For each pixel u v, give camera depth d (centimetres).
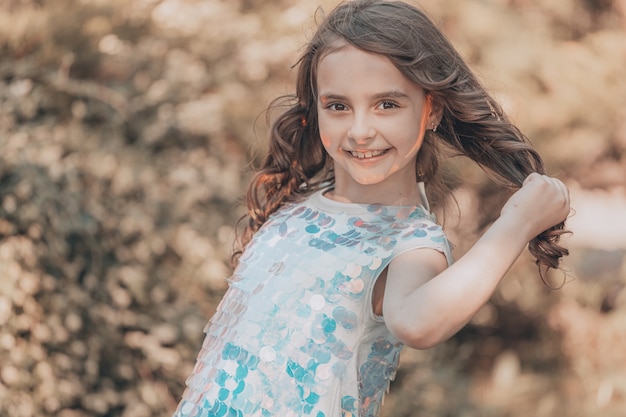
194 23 432
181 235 382
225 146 418
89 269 368
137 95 406
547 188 168
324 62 174
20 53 391
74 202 362
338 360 170
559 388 470
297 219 188
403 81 173
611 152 560
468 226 482
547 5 565
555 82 514
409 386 433
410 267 167
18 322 346
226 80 427
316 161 213
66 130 380
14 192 356
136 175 383
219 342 183
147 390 367
